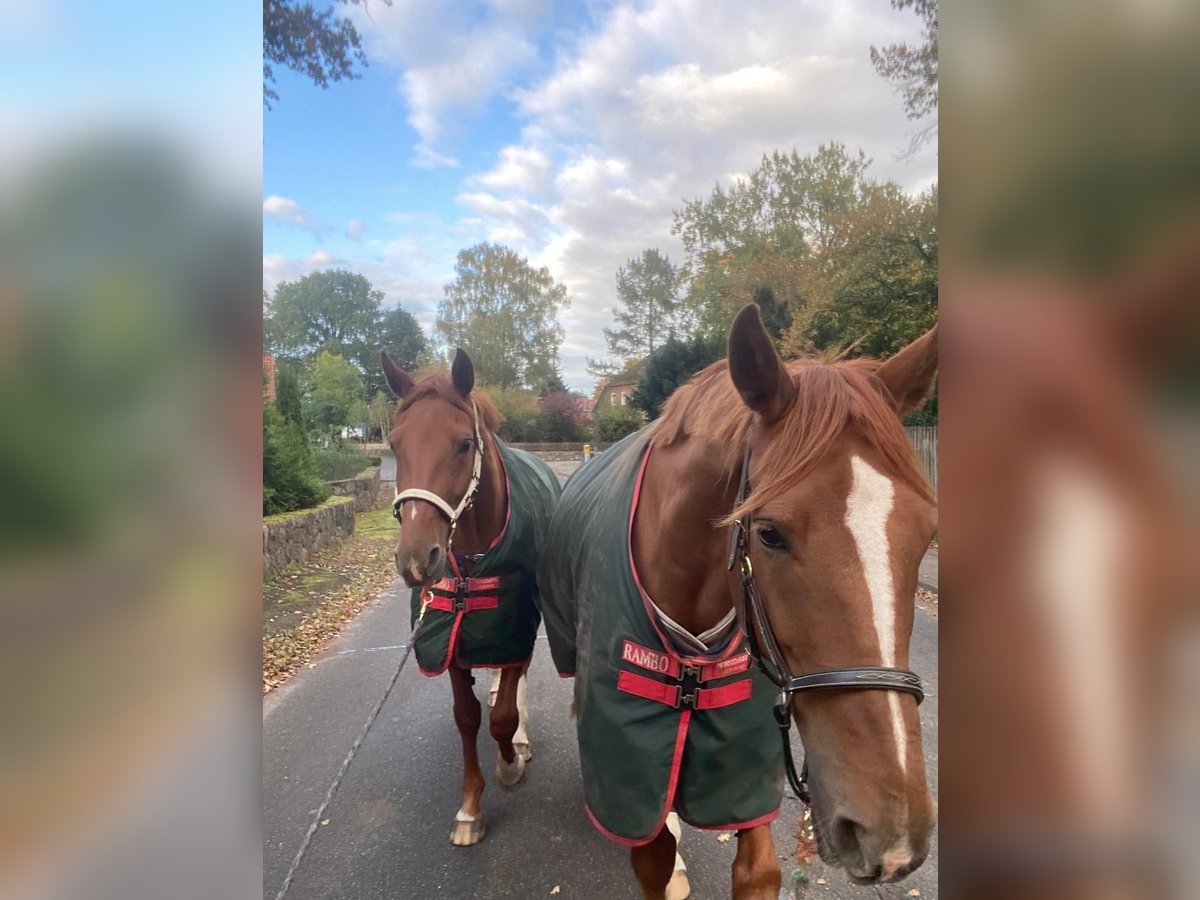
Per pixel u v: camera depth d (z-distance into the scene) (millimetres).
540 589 2654
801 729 1186
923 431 4520
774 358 1256
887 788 1032
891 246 7516
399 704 4039
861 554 1099
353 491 12188
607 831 1602
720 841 2600
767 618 1234
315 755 3389
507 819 2795
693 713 1590
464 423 2605
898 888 2279
